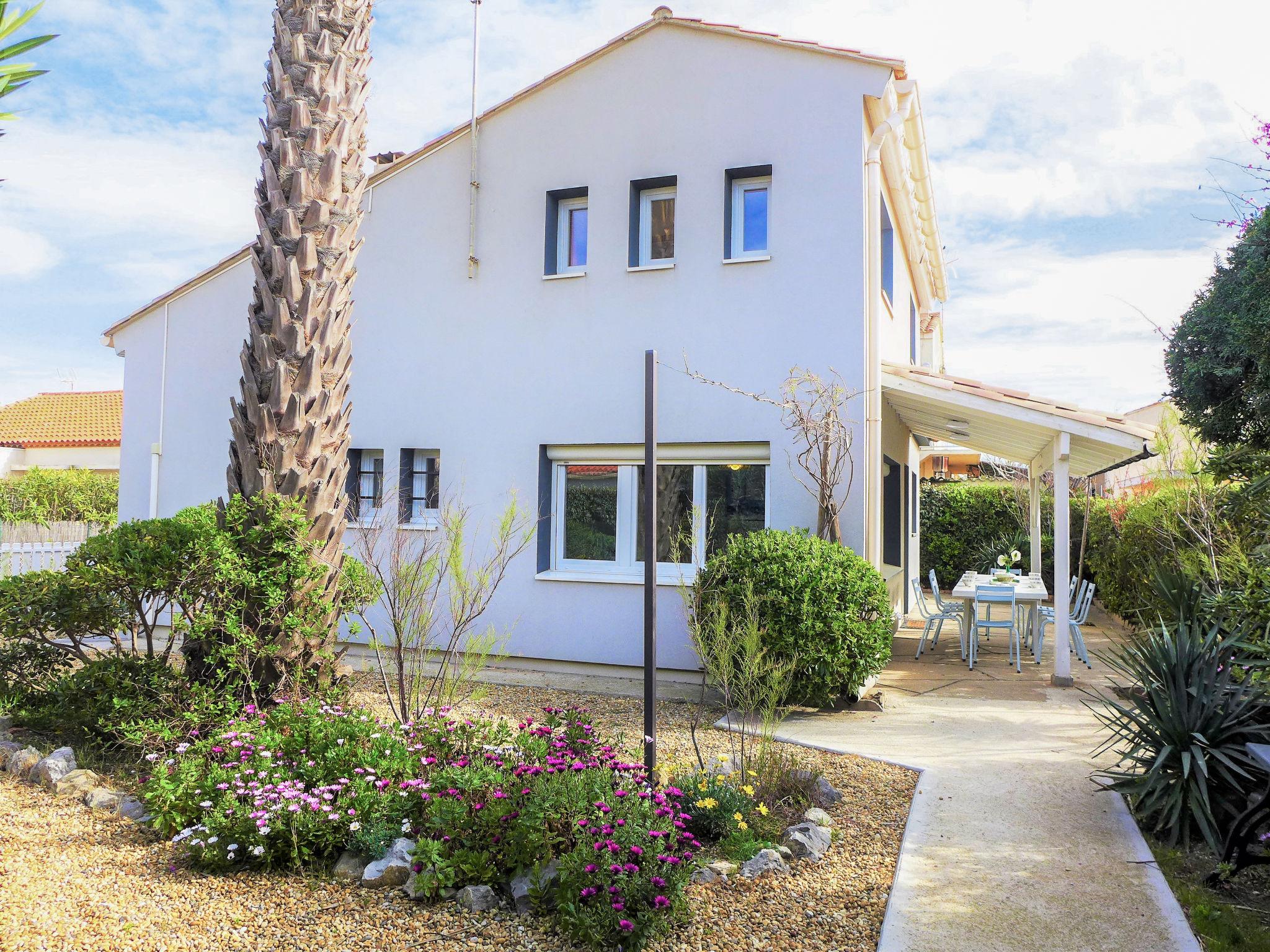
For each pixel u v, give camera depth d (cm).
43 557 1323
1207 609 680
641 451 1052
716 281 1021
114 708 637
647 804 457
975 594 1088
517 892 425
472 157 1132
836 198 979
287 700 626
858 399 962
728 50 1024
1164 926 420
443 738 565
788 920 421
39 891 423
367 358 1182
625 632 1031
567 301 1086
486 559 1098
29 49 257
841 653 810
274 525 629
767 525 990
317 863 464
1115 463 1112
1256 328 605
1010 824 547
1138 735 577
